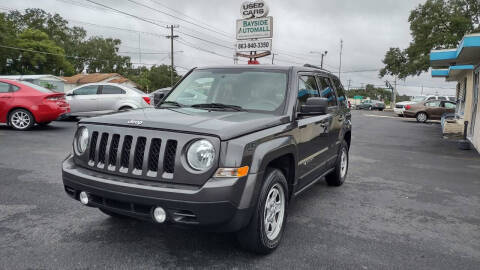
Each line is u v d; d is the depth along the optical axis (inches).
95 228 147.3
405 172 290.0
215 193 105.2
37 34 2178.9
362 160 340.2
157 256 125.6
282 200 135.9
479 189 239.9
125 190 110.7
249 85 158.6
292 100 149.9
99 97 518.9
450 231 161.6
